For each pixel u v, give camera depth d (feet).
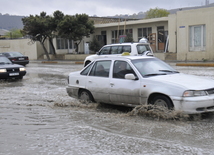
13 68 46.57
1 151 15.02
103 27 118.32
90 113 23.09
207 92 19.42
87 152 14.57
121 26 112.06
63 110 24.45
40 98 30.35
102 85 23.95
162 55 86.22
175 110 19.48
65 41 128.77
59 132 18.11
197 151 14.26
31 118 21.81
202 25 77.41
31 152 14.80
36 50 125.29
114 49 48.91
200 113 20.71
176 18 87.45
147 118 20.89
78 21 105.50
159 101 20.47
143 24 104.53
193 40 79.71
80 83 26.07
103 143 15.84
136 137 16.69
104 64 24.62
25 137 17.24
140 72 21.95
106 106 25.75
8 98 30.63
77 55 106.93
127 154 14.12
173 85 19.71
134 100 21.85
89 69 25.67
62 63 94.94
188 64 67.36
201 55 77.92
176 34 87.97
